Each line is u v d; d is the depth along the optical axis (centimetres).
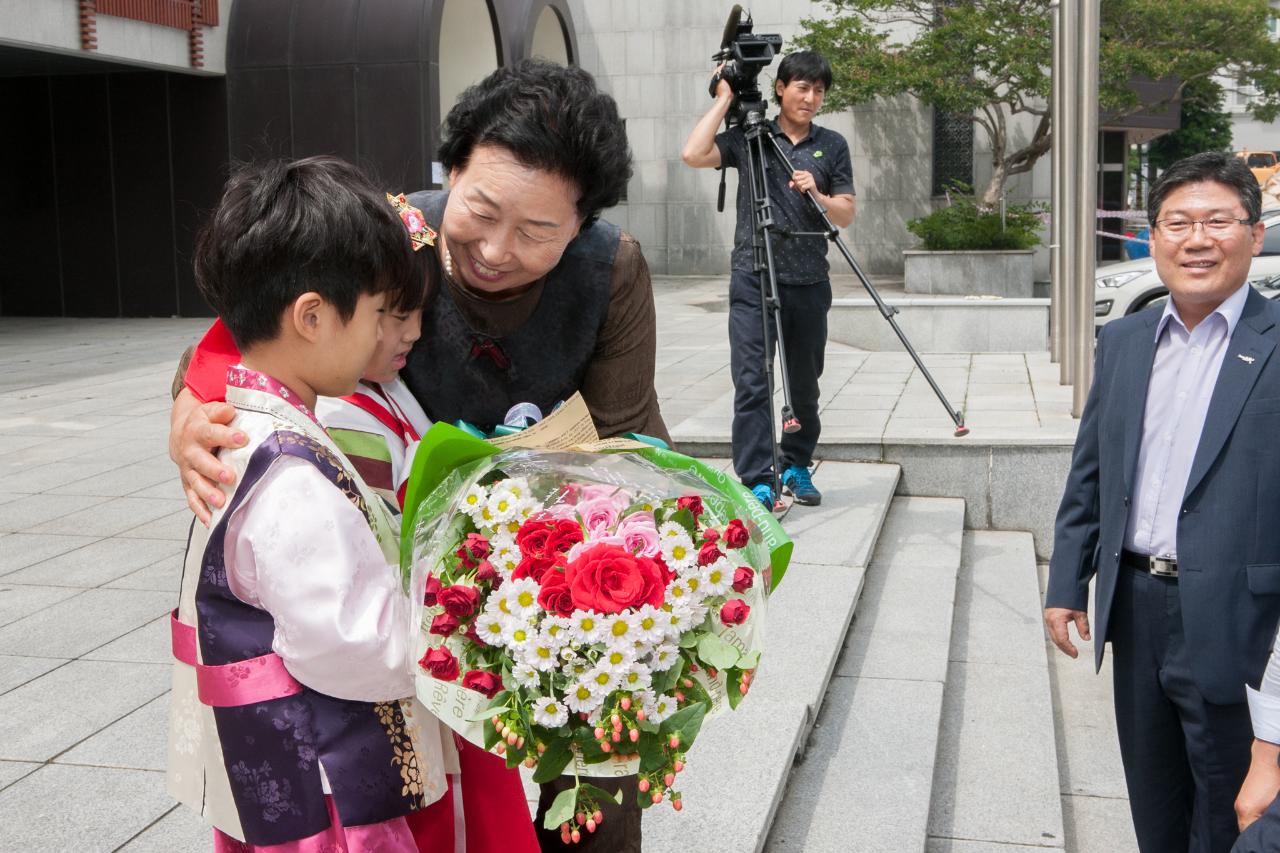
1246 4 1723
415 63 1484
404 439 175
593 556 136
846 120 2053
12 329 1439
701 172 2098
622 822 175
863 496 537
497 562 140
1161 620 253
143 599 413
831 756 319
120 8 1350
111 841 247
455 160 166
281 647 137
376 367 163
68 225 1587
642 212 2128
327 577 135
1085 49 627
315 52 1499
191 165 1548
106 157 1567
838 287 1859
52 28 1260
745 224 491
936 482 585
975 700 385
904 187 2053
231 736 140
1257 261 1030
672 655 138
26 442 702
